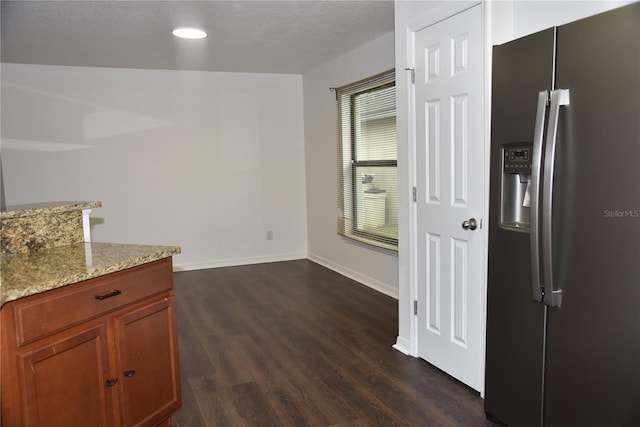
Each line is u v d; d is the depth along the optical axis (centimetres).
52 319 170
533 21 222
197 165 560
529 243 196
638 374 158
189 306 424
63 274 177
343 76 489
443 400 249
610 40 159
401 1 294
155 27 368
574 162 172
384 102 430
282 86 586
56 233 240
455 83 254
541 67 185
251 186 584
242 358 311
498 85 207
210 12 334
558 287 181
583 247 171
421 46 279
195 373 290
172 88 543
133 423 205
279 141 591
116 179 532
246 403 253
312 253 601
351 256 508
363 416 237
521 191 211
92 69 514
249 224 588
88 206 255
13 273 180
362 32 397
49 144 506
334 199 532
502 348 214
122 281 198
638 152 153
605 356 168
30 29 367
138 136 536
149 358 213
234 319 387
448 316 272
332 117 520
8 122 492
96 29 370
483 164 239
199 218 566
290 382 276
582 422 178
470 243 251
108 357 193
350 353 314
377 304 417
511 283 206
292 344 332
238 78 567
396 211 425
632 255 157
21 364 161
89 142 519
